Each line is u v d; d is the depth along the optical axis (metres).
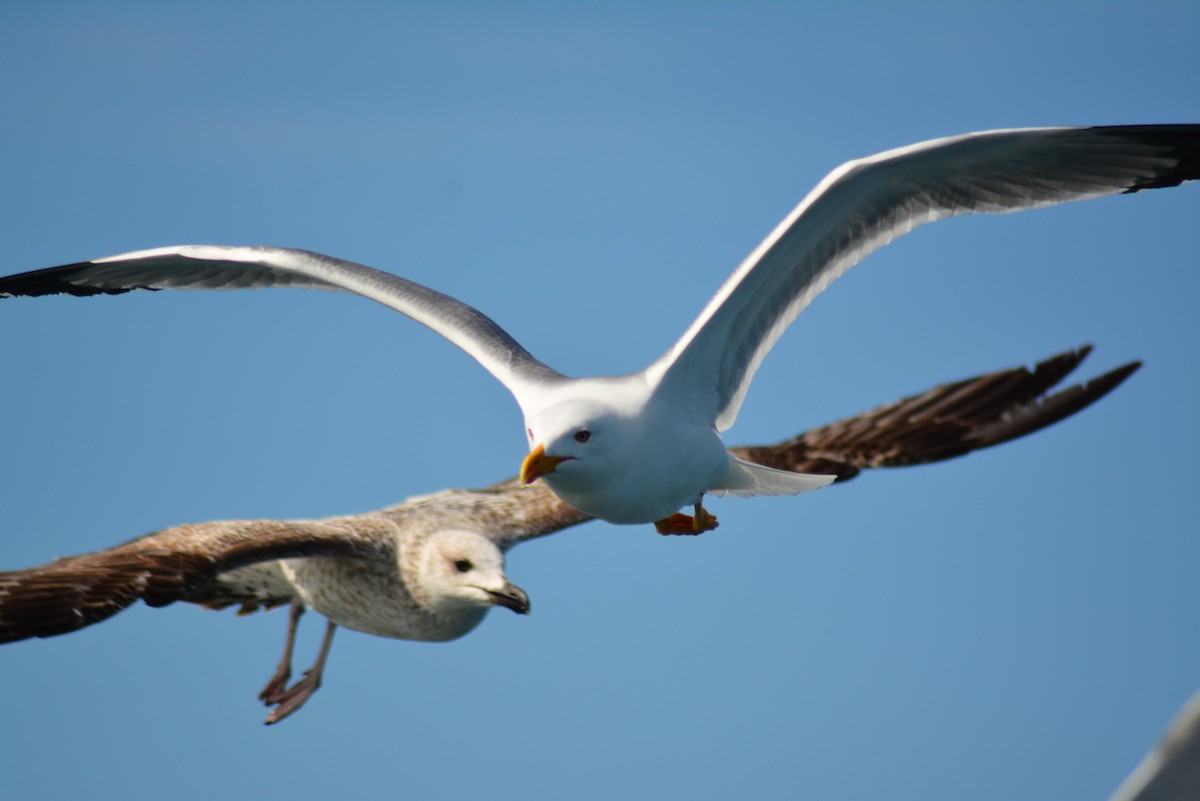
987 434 14.58
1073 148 11.12
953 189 11.45
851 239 11.52
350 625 14.59
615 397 10.84
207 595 15.01
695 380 11.30
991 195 11.47
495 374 11.67
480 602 13.84
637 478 10.86
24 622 11.39
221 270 14.85
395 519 14.55
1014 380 14.83
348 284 13.12
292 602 15.00
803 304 11.64
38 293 15.30
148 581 11.89
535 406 11.02
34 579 11.72
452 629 14.30
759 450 14.87
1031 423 14.54
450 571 13.88
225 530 12.93
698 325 10.99
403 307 12.68
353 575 14.25
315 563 14.38
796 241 11.20
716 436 11.41
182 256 14.32
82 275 15.10
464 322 12.30
